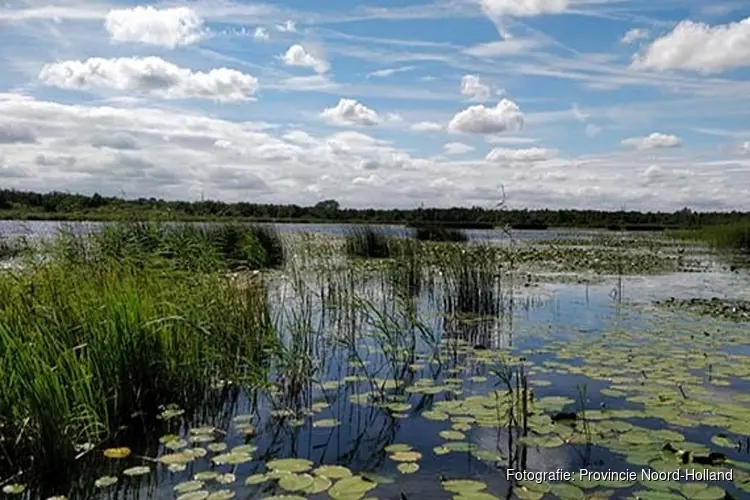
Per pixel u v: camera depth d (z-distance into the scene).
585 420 4.76
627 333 8.44
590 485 3.68
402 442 4.50
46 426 3.97
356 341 8.05
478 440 4.46
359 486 3.67
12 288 5.80
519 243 30.06
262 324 7.15
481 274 11.05
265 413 5.22
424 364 6.84
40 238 8.55
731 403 5.21
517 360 6.89
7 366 4.24
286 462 4.06
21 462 3.98
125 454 4.29
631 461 4.02
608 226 57.00
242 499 3.57
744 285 14.19
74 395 4.43
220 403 5.52
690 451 4.07
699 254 24.97
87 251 8.60
